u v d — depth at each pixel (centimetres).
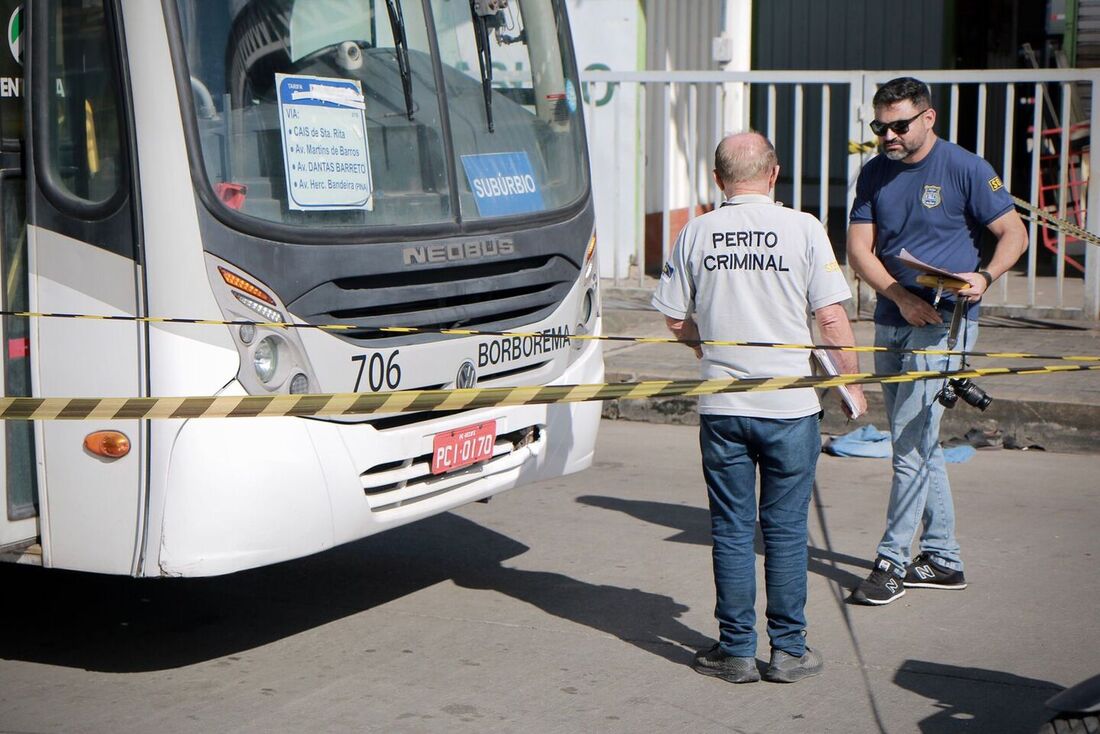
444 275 501
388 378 479
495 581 582
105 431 433
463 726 435
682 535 646
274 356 445
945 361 527
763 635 512
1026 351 906
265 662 494
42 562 452
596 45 1241
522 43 559
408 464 488
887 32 1549
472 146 525
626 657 493
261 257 441
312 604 557
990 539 626
